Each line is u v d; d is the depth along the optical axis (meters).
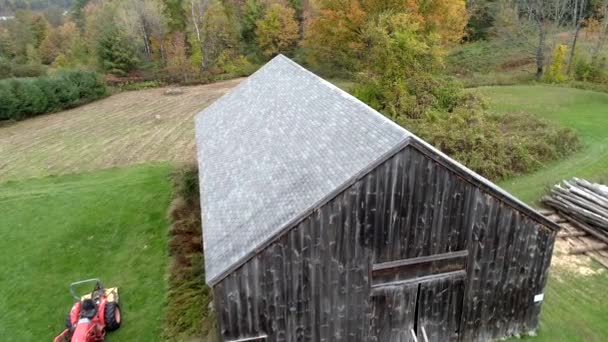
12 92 36.38
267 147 13.38
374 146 9.48
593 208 15.34
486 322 11.02
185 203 19.73
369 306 10.16
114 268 15.73
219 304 9.30
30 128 35.06
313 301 9.76
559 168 20.97
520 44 48.72
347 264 9.65
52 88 39.12
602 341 11.09
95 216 19.56
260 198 10.75
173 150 28.31
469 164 20.58
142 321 12.88
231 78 51.28
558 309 12.20
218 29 57.81
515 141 21.75
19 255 16.97
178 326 12.45
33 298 14.40
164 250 16.55
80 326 11.08
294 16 59.88
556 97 33.38
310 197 9.34
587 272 13.67
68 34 70.06
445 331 10.91
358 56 39.31
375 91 28.83
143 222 18.75
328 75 48.97
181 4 59.25
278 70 19.88
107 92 44.41
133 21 53.84
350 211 9.24
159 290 14.28
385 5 34.72
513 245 10.37
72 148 29.92
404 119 25.47
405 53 28.45
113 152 28.72
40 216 20.00
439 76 29.70
